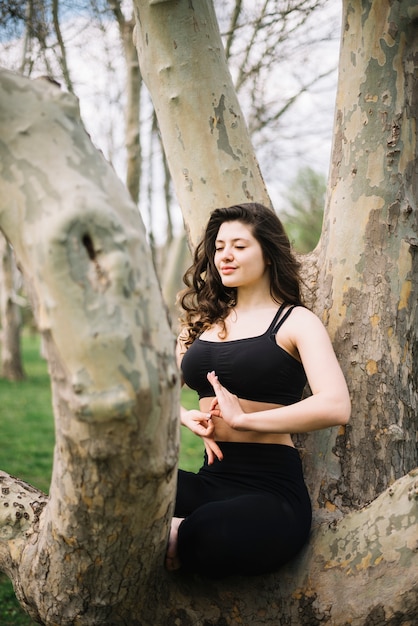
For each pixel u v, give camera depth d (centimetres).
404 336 247
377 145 252
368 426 240
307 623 200
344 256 253
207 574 202
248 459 210
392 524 193
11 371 1592
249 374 210
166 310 160
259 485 205
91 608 190
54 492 172
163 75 277
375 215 251
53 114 155
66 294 143
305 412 192
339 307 250
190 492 210
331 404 192
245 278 223
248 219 225
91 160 157
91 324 143
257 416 196
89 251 146
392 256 249
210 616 206
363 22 253
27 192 149
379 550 193
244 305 229
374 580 192
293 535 198
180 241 1413
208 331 232
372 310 246
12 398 1277
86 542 172
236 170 277
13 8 472
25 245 148
